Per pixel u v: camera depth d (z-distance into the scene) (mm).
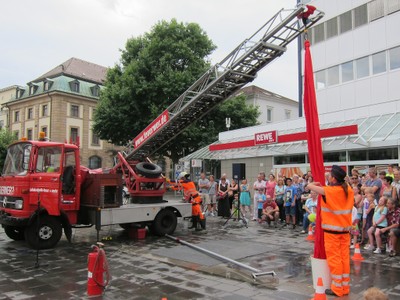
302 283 6012
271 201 12953
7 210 9000
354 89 21656
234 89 10805
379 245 8328
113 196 10055
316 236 5566
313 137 5711
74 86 49344
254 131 24406
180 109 11047
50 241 8977
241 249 8734
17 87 53875
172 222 11156
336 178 5344
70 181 9562
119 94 27766
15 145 9555
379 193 9727
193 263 7418
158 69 28219
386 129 16047
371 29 20906
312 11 8672
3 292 5621
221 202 15125
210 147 25281
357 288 5691
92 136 50594
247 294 5473
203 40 30703
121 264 7379
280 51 9789
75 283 6094
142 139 12188
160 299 5273
